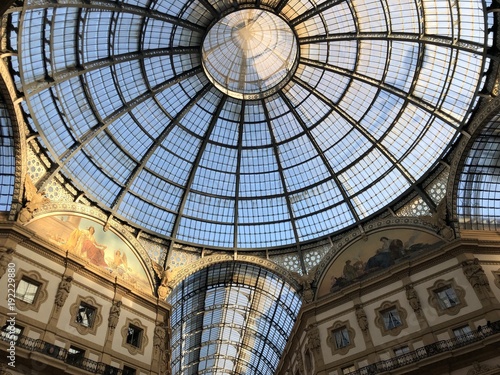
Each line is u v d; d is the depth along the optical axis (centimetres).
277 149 3666
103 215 3073
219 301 4169
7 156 2538
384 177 3338
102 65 2839
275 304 4012
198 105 3475
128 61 3016
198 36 3184
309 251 3512
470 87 2711
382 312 2773
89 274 2684
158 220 3441
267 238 3666
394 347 2570
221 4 3014
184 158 3541
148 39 3027
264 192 3728
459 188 2923
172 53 3147
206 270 3619
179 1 2911
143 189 3384
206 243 3584
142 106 3256
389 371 2388
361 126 3353
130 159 3288
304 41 3212
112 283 2777
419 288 2720
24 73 2383
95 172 3089
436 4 2612
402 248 3036
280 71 3534
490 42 2412
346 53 3212
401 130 3206
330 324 2922
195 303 4078
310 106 3497
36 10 2264
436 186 3044
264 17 3247
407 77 3045
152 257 3275
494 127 2644
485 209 2948
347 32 3100
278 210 3697
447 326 2469
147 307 2938
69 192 2900
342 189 3491
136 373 2577
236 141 3666
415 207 3148
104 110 3061
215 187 3675
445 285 2638
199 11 3028
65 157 2825
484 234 2847
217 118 3556
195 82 3394
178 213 3506
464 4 2466
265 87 3569
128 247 3134
